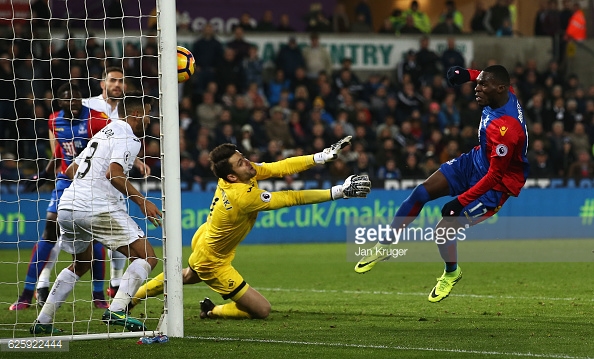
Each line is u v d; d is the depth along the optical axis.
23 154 53.56
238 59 62.53
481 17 73.94
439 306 27.30
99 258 28.06
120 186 22.08
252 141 57.09
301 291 32.06
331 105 62.28
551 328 22.45
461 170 24.19
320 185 53.97
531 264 41.66
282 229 54.16
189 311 26.95
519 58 72.44
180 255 21.20
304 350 19.36
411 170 56.56
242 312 24.53
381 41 69.88
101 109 27.97
